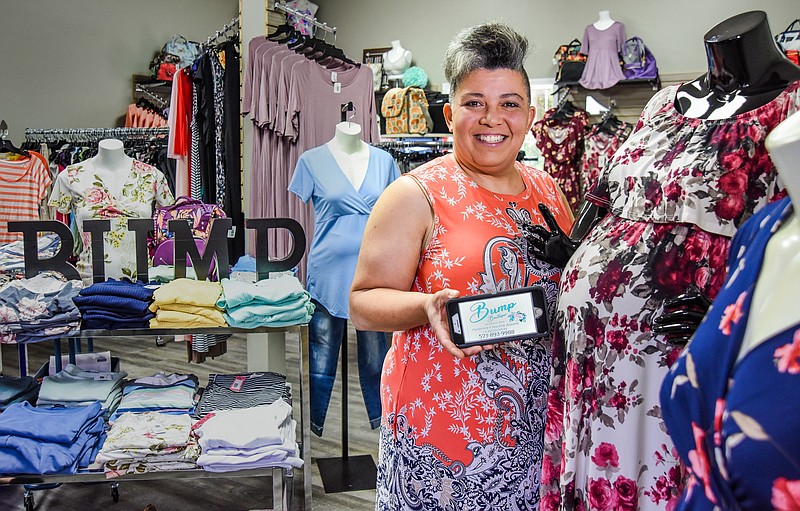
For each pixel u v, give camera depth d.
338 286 3.37
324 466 3.43
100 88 7.05
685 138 1.31
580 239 1.57
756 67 1.26
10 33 6.17
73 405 2.63
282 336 3.77
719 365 0.77
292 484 3.02
